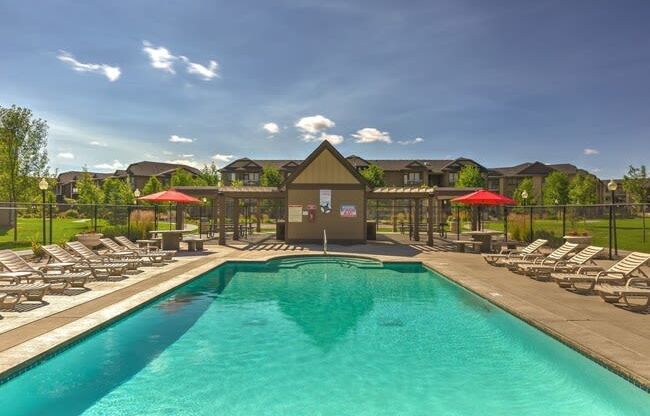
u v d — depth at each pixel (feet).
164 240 64.69
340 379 20.71
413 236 95.86
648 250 70.28
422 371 21.66
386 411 17.56
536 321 25.34
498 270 46.65
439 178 254.27
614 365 18.26
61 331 22.79
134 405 17.78
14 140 101.86
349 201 79.41
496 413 17.37
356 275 48.78
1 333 22.36
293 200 79.36
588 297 32.58
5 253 36.50
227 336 26.91
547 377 20.93
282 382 20.31
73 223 123.75
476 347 25.03
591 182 204.33
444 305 34.94
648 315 26.86
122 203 168.55
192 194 86.58
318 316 31.71
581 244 61.26
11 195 103.14
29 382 18.79
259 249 67.87
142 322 29.40
